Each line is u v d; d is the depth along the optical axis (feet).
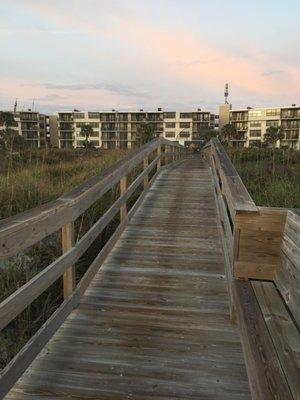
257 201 21.17
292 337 6.31
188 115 304.09
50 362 8.15
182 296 11.43
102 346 8.79
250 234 8.34
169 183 29.91
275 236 8.23
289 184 23.54
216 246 15.78
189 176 33.73
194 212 21.04
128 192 18.15
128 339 9.09
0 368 9.17
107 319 10.05
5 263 12.75
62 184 23.48
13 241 6.75
